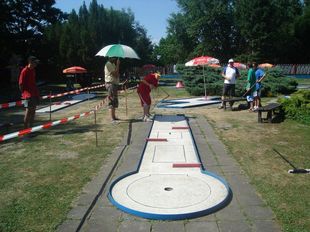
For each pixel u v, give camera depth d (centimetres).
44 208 501
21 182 603
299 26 5600
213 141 864
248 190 556
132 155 747
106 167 671
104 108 1488
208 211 480
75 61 3059
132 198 528
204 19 5341
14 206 509
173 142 859
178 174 632
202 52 5559
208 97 1872
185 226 447
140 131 973
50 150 798
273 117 1173
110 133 959
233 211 486
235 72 1408
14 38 3375
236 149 794
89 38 3103
